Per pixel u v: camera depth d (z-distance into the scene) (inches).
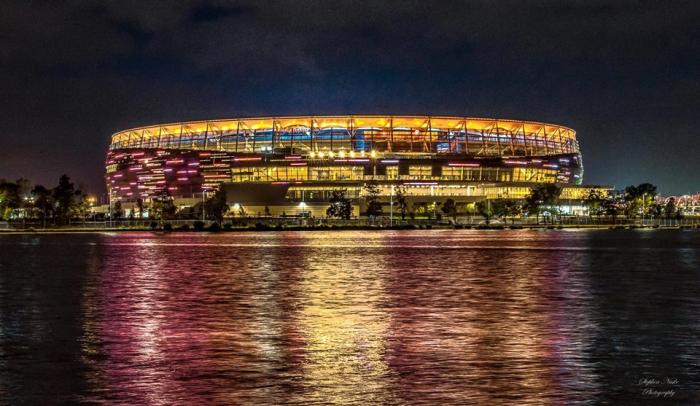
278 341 1034.1
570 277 2011.6
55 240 4665.4
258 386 792.9
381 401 740.7
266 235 5260.8
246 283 1836.9
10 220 7662.4
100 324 1190.9
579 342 1030.4
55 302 1483.8
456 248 3425.2
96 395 764.6
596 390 780.6
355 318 1243.8
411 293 1611.7
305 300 1487.5
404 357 928.3
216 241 4254.4
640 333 1106.1
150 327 1157.7
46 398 755.4
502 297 1546.5
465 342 1026.7
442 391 774.5
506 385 797.2
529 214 7859.3
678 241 4345.5
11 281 1932.8
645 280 1936.5
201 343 1022.4
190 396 758.5
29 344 1021.2
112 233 6131.9
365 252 3107.8
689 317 1270.9
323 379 820.6
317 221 7007.9
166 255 2967.5
